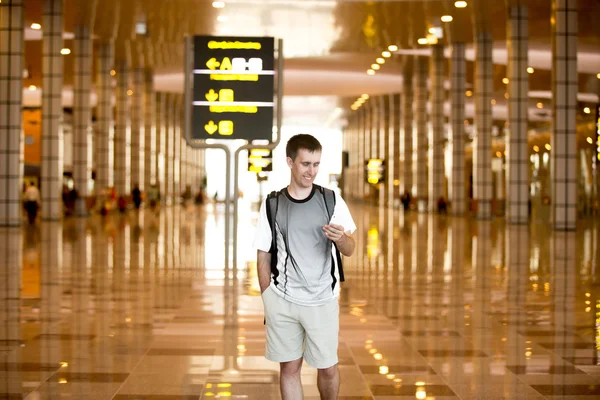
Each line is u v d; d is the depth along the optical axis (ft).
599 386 20.71
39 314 31.81
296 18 116.26
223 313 32.42
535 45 139.03
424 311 33.32
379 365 23.16
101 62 141.18
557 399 19.49
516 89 105.91
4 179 93.50
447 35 128.47
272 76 31.27
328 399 15.96
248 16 115.65
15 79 94.32
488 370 22.50
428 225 109.81
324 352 15.38
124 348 25.31
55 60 105.09
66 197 124.77
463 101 137.18
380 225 110.42
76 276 45.24
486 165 123.85
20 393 19.79
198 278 44.96
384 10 109.50
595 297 37.47
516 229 98.43
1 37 94.32
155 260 55.31
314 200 15.34
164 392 20.02
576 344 26.16
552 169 90.74
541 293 38.96
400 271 49.32
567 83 89.15
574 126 89.56
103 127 141.38
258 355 24.39
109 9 111.34
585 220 136.77
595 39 130.52
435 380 21.38
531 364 23.25
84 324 29.60
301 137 15.24
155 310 33.09
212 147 31.30
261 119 31.27
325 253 15.40
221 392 20.08
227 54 31.19
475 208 132.16
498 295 38.29
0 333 27.68
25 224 98.73
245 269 50.08
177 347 25.49
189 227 100.89
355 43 138.31
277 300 15.37
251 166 110.22
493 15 111.14
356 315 32.27
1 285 40.91
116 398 19.42
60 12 105.29
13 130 93.97
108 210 132.57
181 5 108.37
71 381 21.03
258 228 15.53
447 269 50.52
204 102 31.22
